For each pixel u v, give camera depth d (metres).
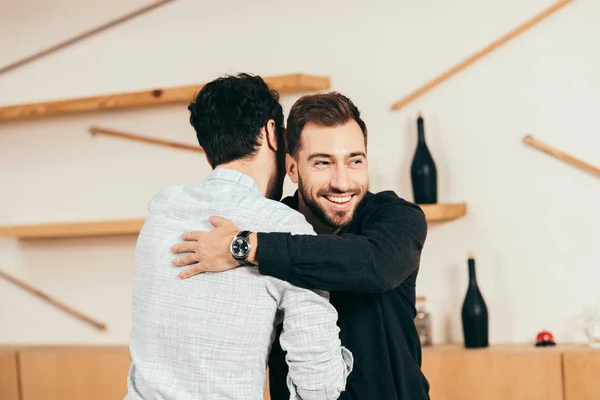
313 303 1.51
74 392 3.40
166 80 3.51
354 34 3.23
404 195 3.19
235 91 1.64
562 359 2.81
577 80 2.99
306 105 1.66
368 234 1.60
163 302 1.55
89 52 3.62
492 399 2.88
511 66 3.05
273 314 1.55
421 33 3.15
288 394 1.67
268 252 1.48
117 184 3.61
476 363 2.89
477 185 3.10
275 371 1.69
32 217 3.76
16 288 3.78
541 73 3.03
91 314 3.66
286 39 3.32
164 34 3.51
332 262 1.49
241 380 1.51
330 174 1.64
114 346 3.59
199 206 1.58
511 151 3.06
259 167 1.64
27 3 3.70
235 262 1.51
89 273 3.66
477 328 2.98
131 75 3.56
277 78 3.12
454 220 3.14
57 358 3.43
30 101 3.72
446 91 3.12
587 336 2.96
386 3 3.19
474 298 2.99
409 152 3.18
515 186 3.06
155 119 3.54
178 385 1.52
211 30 3.43
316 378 1.50
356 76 3.23
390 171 3.20
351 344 1.63
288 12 3.32
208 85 1.67
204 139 1.66
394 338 1.65
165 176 3.53
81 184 3.67
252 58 3.38
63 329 3.71
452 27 3.12
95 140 3.64
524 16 3.04
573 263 3.01
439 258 3.16
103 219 3.64
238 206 1.56
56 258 3.72
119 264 3.62
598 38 2.97
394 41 3.18
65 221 3.70
